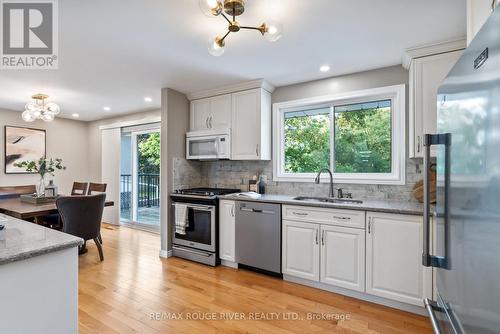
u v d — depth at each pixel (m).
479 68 0.76
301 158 3.36
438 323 1.06
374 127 2.93
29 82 3.14
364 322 1.98
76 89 3.45
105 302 2.24
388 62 2.62
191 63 2.63
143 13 1.77
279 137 3.39
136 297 2.33
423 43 2.21
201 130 3.60
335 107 3.14
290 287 2.54
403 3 1.68
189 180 3.75
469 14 1.22
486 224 0.70
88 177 5.71
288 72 2.89
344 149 3.09
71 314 1.19
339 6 1.71
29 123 4.84
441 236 1.11
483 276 0.72
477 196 0.76
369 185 2.83
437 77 2.21
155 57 2.49
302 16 1.83
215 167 3.92
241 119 3.31
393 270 2.13
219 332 1.85
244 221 2.92
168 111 3.44
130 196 5.14
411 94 2.34
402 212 2.08
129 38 2.11
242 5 1.56
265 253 2.78
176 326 1.91
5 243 1.12
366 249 2.25
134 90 3.52
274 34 1.67
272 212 2.73
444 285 1.08
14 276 1.02
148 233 4.59
